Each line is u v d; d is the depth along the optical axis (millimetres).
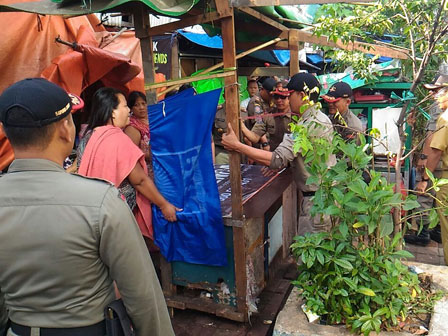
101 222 1246
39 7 2598
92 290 1309
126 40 5094
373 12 2814
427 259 4242
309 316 2068
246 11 2867
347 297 2000
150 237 2926
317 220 3006
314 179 2137
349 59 3955
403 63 4066
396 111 4688
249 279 2883
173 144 2729
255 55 5973
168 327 1512
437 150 3592
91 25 5078
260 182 3557
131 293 1332
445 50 3102
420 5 2604
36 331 1300
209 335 2789
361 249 2135
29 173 1289
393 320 1941
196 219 2740
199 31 6590
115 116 2840
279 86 4156
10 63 3852
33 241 1232
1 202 1271
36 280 1262
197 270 2928
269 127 4328
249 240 2908
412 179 4688
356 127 3715
